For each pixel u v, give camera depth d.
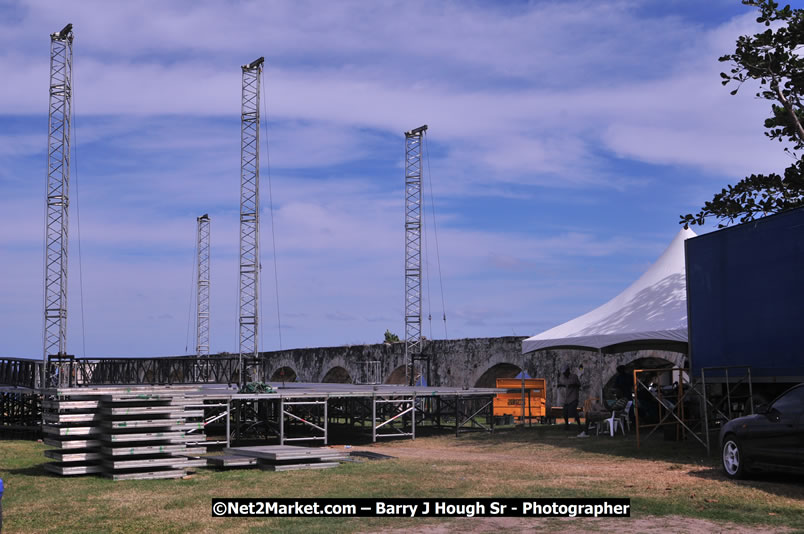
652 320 15.74
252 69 41.41
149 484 10.23
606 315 17.34
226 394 15.57
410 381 33.72
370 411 22.94
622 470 11.21
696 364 13.12
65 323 39.50
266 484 10.05
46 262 39.56
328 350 39.56
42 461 13.26
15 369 21.98
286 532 7.08
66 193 40.12
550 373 26.22
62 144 40.25
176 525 7.43
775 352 11.41
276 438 18.92
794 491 8.81
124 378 25.48
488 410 23.33
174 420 11.48
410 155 47.28
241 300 40.22
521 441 16.45
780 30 14.91
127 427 11.27
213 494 9.25
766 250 11.68
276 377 44.31
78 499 8.97
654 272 17.66
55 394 11.90
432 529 7.25
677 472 10.74
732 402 14.11
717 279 12.70
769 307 11.56
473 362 29.94
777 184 16.16
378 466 12.04
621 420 16.59
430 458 13.51
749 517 7.46
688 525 7.21
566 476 10.61
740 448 9.72
